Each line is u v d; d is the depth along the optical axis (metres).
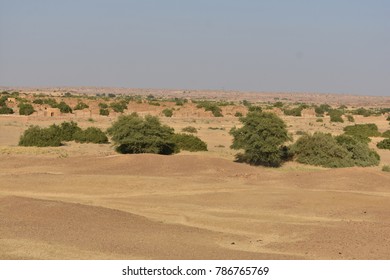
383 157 59.88
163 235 22.73
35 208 25.69
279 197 32.59
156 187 35.78
